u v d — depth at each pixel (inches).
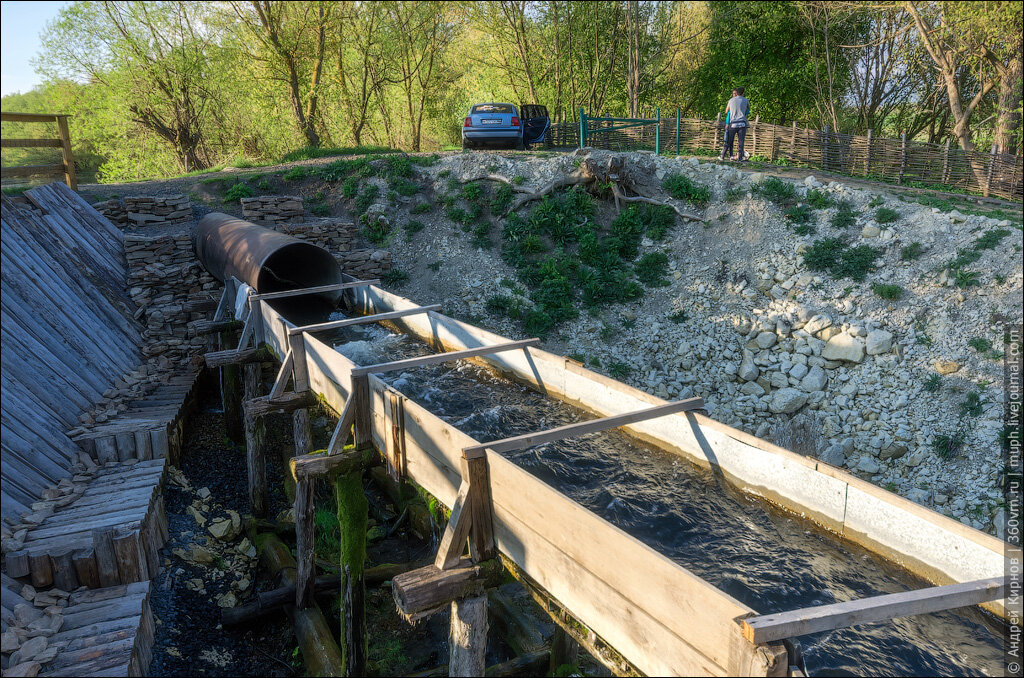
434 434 206.8
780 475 209.2
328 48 1112.8
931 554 169.8
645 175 705.6
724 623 116.5
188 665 258.5
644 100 1342.3
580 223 676.1
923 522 170.7
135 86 1032.2
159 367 483.5
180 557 319.0
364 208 690.2
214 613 295.9
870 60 1149.7
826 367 516.7
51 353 378.6
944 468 430.0
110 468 337.7
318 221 644.1
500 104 835.4
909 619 170.7
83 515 280.1
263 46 1050.7
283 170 735.1
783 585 178.5
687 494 224.1
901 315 516.4
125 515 280.1
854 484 187.5
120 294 500.1
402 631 305.4
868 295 539.5
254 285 404.2
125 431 349.1
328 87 1155.3
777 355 536.1
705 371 549.6
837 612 125.0
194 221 613.3
